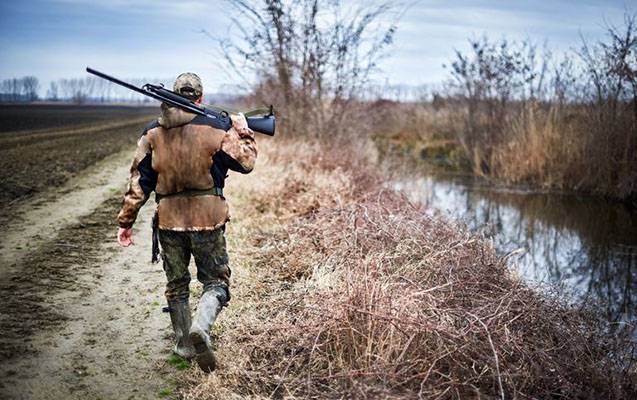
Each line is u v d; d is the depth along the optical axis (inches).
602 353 183.5
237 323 180.5
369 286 169.0
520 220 476.4
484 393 144.9
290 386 147.8
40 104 3964.1
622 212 513.7
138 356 167.2
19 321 186.1
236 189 375.2
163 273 240.1
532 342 169.5
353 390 134.0
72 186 458.6
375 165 540.7
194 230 153.3
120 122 1656.0
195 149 150.3
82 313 196.1
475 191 602.2
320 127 535.2
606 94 592.1
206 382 149.0
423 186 574.2
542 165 641.0
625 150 562.9
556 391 159.5
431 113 985.5
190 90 154.9
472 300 184.4
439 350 149.8
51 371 156.2
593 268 342.0
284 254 248.4
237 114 159.3
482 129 753.6
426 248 223.0
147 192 155.4
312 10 516.4
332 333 160.2
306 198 337.4
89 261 254.2
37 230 305.6
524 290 194.9
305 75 528.7
